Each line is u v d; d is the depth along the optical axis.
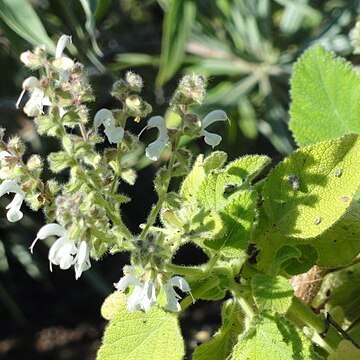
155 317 0.39
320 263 0.43
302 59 0.50
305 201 0.40
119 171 0.36
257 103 1.16
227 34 1.19
